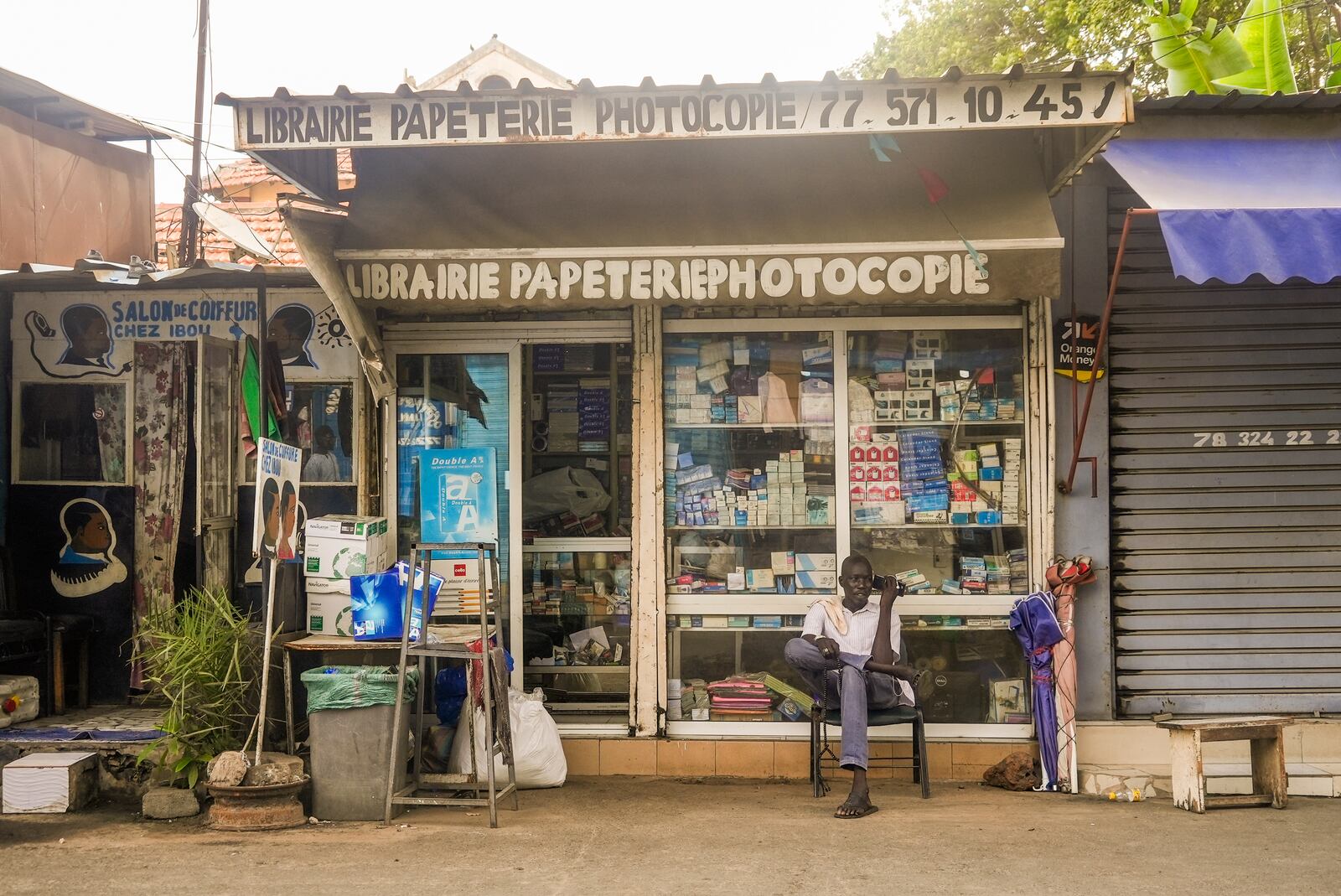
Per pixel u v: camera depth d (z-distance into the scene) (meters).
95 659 7.00
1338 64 8.74
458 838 5.31
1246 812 5.89
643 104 5.20
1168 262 6.83
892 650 6.15
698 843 5.22
